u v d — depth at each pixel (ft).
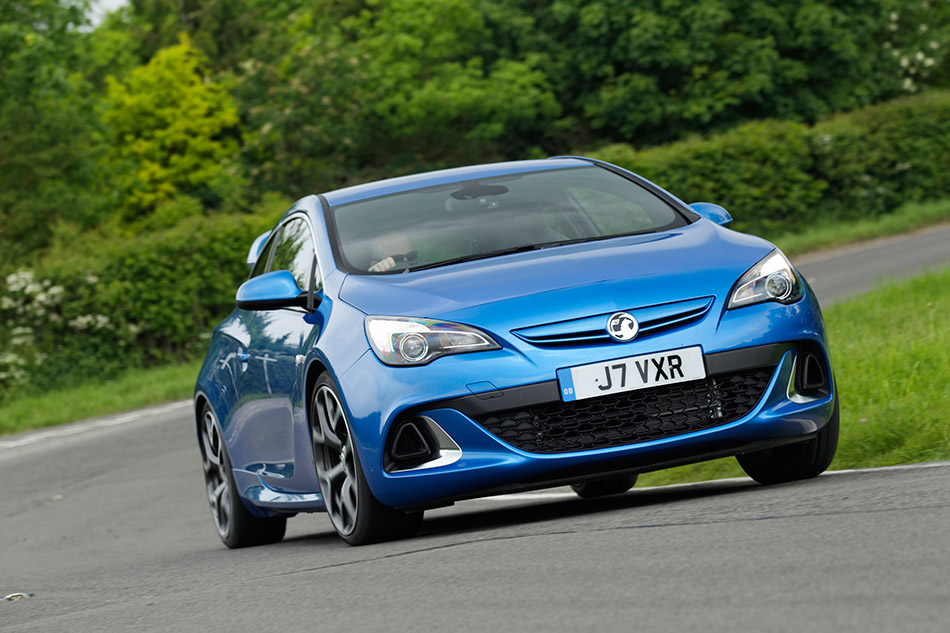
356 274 44.45
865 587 23.57
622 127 266.98
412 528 41.50
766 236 209.87
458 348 38.83
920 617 21.03
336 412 41.93
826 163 213.87
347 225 47.91
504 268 41.83
